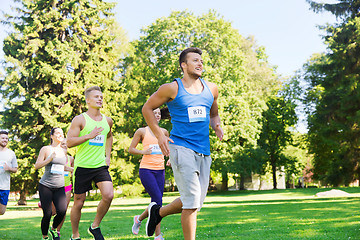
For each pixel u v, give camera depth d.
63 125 21.73
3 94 22.25
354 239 4.74
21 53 22.02
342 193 19.73
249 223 7.26
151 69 29.48
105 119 4.96
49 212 5.33
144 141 5.64
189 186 3.05
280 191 29.27
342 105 18.03
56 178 5.40
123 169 24.45
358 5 19.08
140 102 29.66
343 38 18.48
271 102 36.69
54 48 22.25
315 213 9.20
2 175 6.54
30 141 22.08
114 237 5.77
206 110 3.24
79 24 22.98
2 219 10.57
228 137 29.64
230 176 36.38
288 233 5.54
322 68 19.17
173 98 3.18
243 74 30.27
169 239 5.31
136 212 12.16
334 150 28.94
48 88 22.81
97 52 23.88
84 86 22.59
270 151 37.00
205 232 6.02
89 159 4.66
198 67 3.23
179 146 3.12
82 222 8.68
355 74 18.34
